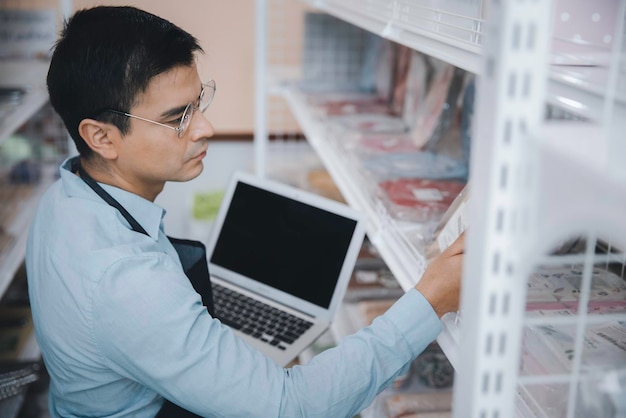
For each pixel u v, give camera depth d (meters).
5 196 2.83
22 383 2.12
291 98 2.79
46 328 1.13
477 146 0.62
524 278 0.62
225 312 1.68
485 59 0.60
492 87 0.59
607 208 0.53
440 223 1.32
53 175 3.05
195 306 1.07
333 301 1.63
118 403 1.18
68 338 1.09
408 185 1.72
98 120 1.11
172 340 1.03
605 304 1.04
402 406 1.67
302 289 1.69
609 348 0.92
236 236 1.82
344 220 1.65
